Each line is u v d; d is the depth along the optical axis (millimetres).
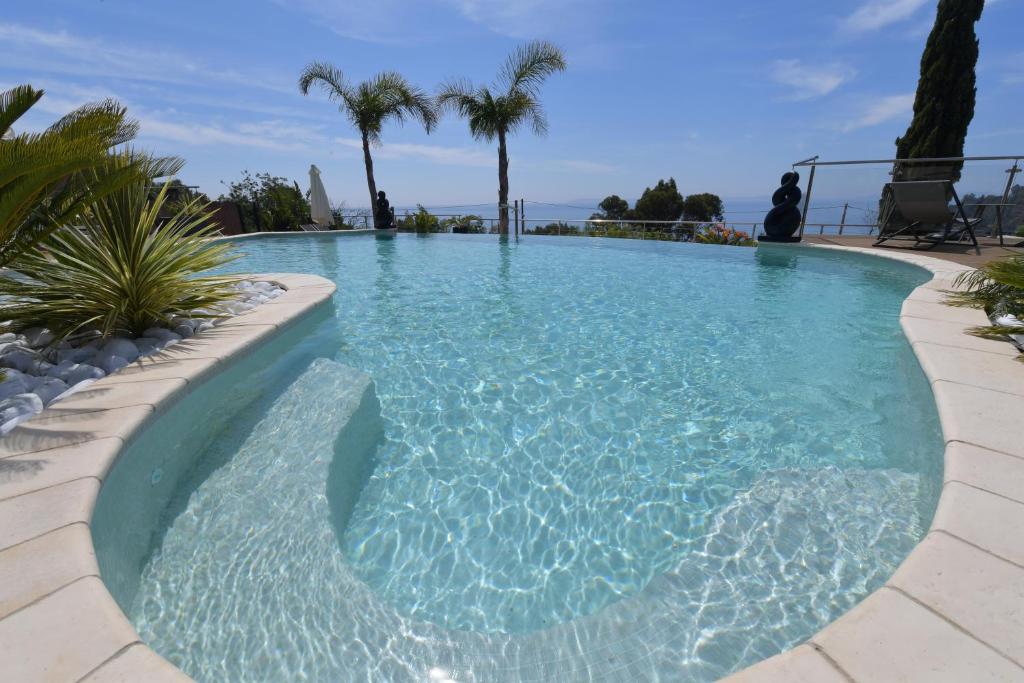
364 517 2186
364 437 2811
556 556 1945
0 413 2176
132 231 3357
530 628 1604
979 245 8148
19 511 1490
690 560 1841
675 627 1561
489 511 2225
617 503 2244
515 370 3725
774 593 1659
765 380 3492
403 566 1903
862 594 1631
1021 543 1347
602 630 1578
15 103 2127
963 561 1283
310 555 1847
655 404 3176
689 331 4605
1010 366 2609
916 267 6504
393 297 6035
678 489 2318
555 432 2865
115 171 2918
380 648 1515
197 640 1508
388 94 15758
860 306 5473
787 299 5855
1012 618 1117
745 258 9250
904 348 3559
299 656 1471
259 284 5301
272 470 2316
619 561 1904
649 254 10109
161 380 2488
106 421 2047
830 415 2965
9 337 3090
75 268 3299
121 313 3354
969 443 1841
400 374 3646
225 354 2916
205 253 4121
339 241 13273
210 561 1800
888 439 2674
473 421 2992
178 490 2168
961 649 1046
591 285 6785
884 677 988
